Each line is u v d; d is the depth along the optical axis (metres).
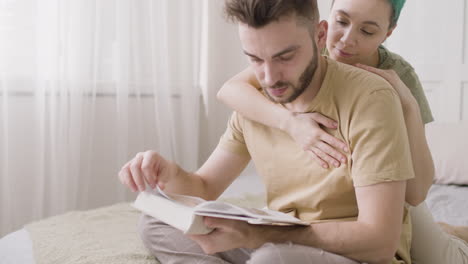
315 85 0.97
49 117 2.16
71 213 1.55
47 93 2.15
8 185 2.03
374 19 1.11
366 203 0.84
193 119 2.67
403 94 1.01
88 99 2.27
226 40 2.88
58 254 1.15
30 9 2.05
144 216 1.11
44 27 2.08
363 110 0.88
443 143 2.18
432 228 1.19
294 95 0.91
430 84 2.50
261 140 1.10
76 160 2.20
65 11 2.14
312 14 0.87
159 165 1.03
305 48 0.86
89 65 2.25
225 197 1.83
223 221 0.81
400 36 2.57
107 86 2.35
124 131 2.37
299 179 1.02
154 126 2.55
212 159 1.22
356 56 1.17
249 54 0.87
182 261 1.00
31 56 2.07
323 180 0.97
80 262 1.08
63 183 2.16
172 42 2.61
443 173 2.11
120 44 2.32
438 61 2.45
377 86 0.89
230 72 2.92
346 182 0.93
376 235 0.82
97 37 2.25
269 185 1.09
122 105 2.35
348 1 1.11
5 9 1.99
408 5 2.52
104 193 2.41
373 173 0.84
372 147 0.85
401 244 1.02
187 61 2.63
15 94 2.05
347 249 0.83
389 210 0.83
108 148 2.40
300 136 0.97
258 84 1.25
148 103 2.53
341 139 0.94
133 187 1.01
